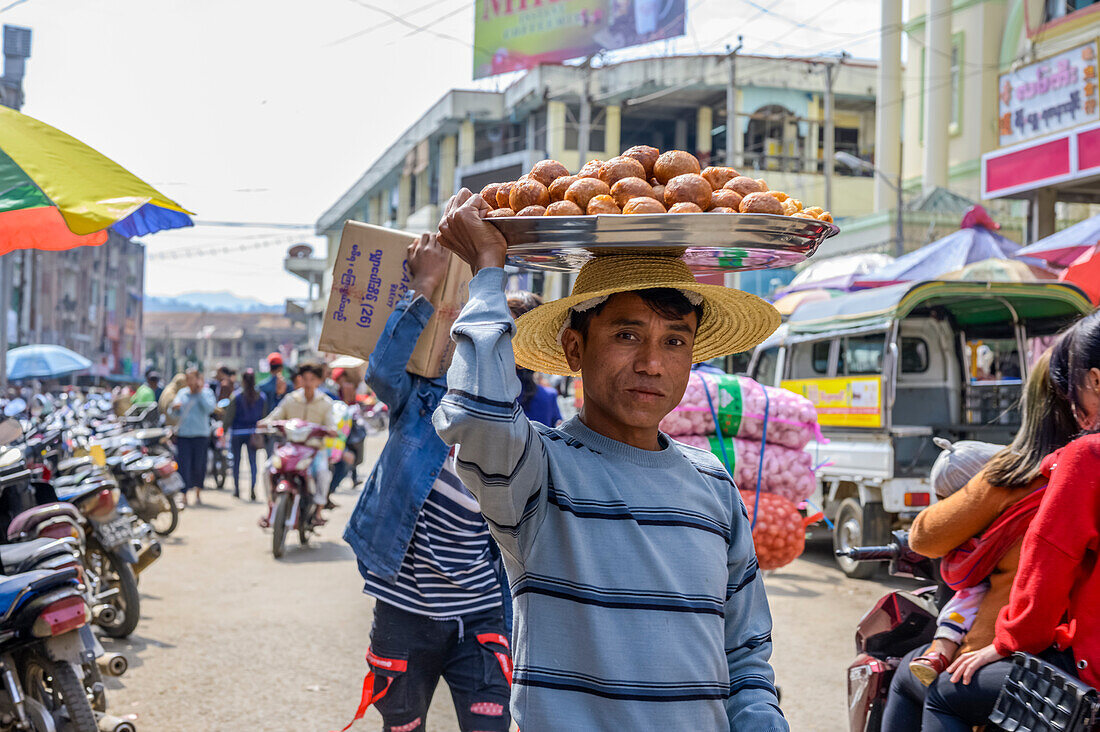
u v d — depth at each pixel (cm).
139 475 802
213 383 1700
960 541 255
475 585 301
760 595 188
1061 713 217
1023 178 1298
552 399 409
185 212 372
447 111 3762
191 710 447
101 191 354
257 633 583
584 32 3431
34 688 372
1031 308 862
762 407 402
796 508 406
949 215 2202
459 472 164
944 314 909
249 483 1495
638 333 173
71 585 362
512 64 3581
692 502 175
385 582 296
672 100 3431
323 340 311
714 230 156
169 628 593
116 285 6494
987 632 247
